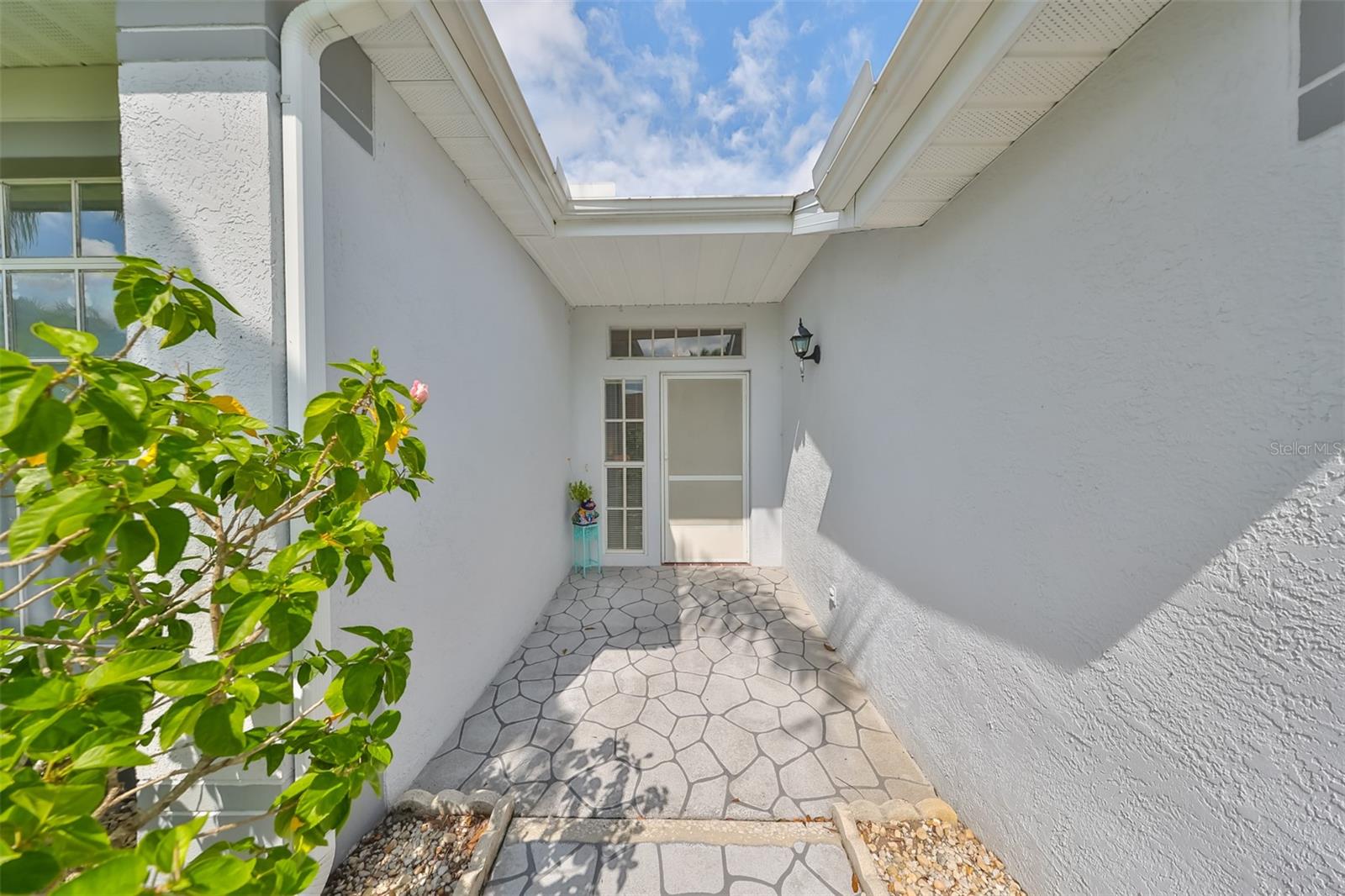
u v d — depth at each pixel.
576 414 4.80
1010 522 1.46
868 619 2.53
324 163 1.39
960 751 1.71
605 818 1.74
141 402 0.68
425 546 1.96
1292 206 0.77
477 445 2.45
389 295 1.72
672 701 2.46
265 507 0.98
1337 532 0.74
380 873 1.50
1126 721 1.08
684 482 4.89
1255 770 0.85
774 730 2.23
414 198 1.88
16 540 0.58
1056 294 1.27
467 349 2.33
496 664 2.71
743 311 4.75
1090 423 1.18
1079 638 1.21
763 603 3.83
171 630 1.00
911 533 2.07
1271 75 0.79
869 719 2.32
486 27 1.60
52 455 0.63
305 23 1.27
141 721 0.69
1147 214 1.02
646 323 4.79
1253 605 0.85
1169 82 0.96
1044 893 1.31
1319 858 0.76
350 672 0.96
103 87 1.58
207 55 1.25
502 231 2.78
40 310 1.63
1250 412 0.84
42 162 1.60
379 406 0.98
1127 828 1.08
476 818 1.72
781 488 4.79
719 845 1.63
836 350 3.04
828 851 1.61
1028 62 1.11
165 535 0.69
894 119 1.50
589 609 3.73
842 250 2.92
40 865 0.51
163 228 1.26
